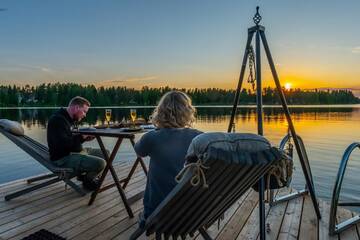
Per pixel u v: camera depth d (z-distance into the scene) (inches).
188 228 75.5
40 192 144.3
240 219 111.3
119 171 186.4
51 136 133.2
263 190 74.5
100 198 135.8
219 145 57.3
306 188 135.5
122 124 147.0
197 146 57.8
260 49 92.4
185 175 58.1
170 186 72.3
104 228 105.2
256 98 89.4
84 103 143.3
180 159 72.3
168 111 74.7
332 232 97.1
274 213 115.9
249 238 96.3
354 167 298.7
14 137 134.5
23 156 342.3
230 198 73.0
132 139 113.6
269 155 61.1
